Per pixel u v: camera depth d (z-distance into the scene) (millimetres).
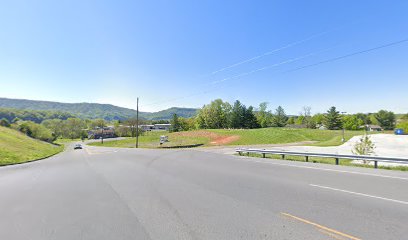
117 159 22906
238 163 16750
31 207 7430
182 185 9805
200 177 11523
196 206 6891
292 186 9000
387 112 123375
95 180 11828
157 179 11383
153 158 22203
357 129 111875
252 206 6727
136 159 21984
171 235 4996
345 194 7695
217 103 111750
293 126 121000
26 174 15820
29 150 44562
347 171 12219
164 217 6074
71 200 8094
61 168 18156
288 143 53156
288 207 6535
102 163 20031
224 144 53906
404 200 6945
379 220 5457
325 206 6527
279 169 13422
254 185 9391
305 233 4867
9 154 32781
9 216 6617
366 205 6539
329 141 51500
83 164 20109
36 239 5059
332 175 11133
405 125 65875
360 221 5422
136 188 9578
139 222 5785
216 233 5016
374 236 4672
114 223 5777
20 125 96750
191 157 22109
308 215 5879
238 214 6113
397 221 5379
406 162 12672
